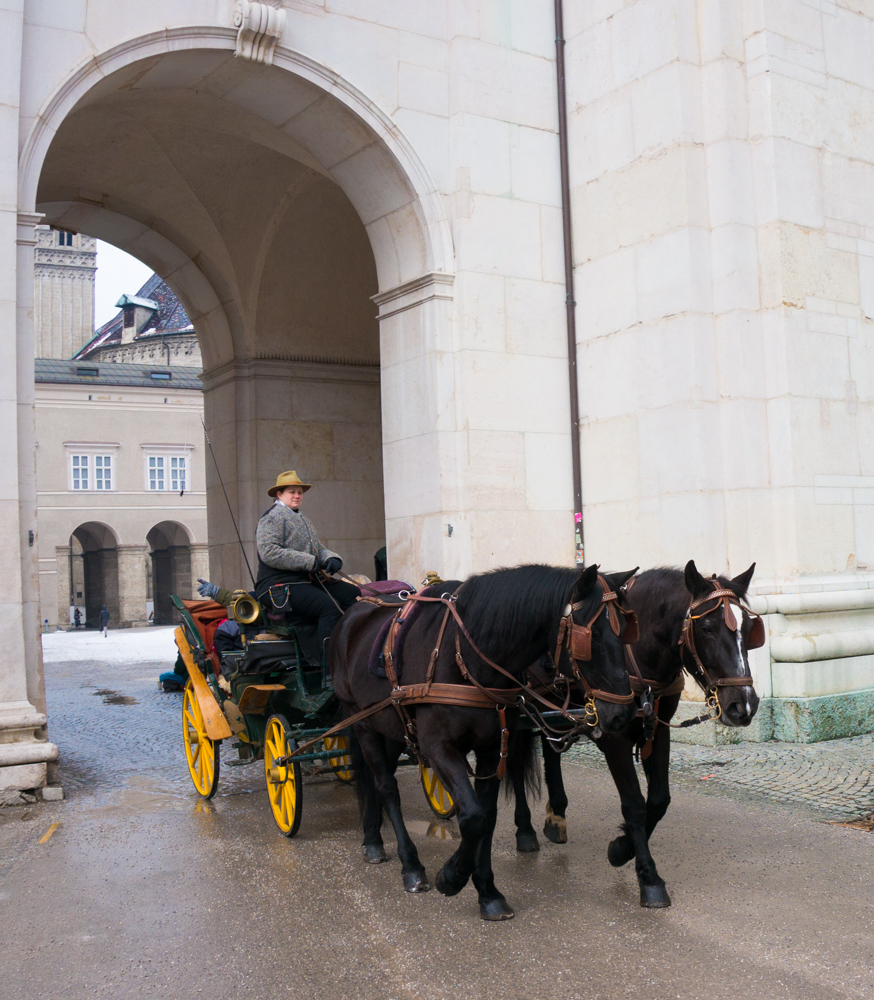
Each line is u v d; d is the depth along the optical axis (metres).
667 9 8.73
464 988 3.71
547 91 9.75
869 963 3.86
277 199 12.42
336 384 13.77
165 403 46.75
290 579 6.25
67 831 6.08
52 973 3.96
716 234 8.62
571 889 4.80
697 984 3.70
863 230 9.16
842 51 9.18
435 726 4.43
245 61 8.34
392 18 9.05
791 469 8.41
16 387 6.95
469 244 9.18
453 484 9.06
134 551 46.06
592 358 9.47
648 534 8.85
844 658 8.46
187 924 4.45
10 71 7.02
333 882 5.01
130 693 13.69
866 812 6.07
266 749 6.23
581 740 8.74
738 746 8.08
